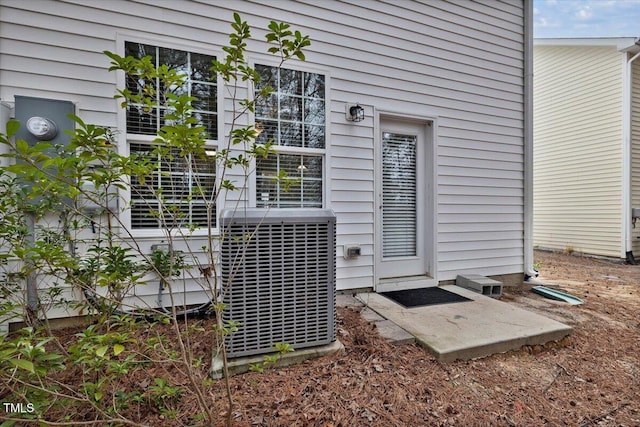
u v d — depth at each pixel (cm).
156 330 240
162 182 302
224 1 321
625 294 449
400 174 421
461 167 446
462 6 440
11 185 213
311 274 218
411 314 305
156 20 299
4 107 251
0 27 256
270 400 175
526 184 491
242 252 199
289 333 213
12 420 113
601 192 782
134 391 170
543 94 910
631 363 255
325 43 363
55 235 237
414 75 411
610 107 765
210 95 319
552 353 263
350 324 274
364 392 188
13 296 233
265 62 337
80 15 276
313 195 364
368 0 383
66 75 272
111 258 222
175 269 256
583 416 190
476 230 457
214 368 194
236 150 326
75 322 272
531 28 486
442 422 173
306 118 357
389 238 415
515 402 198
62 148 225
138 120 294
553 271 624
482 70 457
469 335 256
